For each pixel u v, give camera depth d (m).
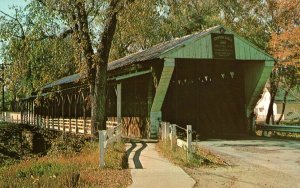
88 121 27.89
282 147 19.05
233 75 27.86
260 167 12.93
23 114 60.31
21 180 10.97
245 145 20.05
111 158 13.82
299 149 18.20
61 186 9.77
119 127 21.03
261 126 26.33
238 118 27.64
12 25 22.55
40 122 46.03
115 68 26.70
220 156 15.70
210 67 27.12
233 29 34.69
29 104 55.62
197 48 23.88
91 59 22.89
